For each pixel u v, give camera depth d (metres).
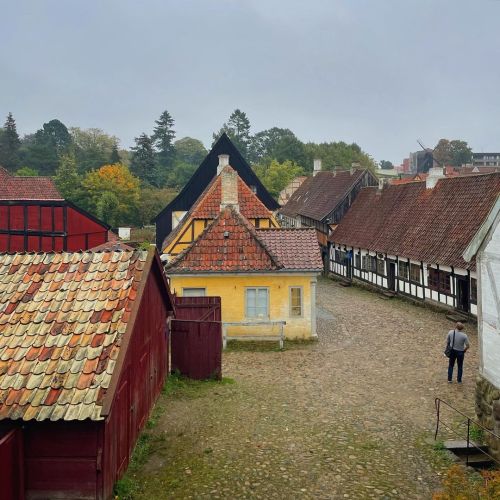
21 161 89.75
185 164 96.88
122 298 8.71
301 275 19.20
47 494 7.36
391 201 34.94
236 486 8.45
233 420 11.16
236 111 116.25
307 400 12.64
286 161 86.44
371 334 20.38
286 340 19.23
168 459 9.30
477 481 8.63
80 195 63.28
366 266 34.31
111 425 7.70
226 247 19.66
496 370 10.00
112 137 109.94
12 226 24.81
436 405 11.91
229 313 19.23
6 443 6.95
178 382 13.43
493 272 10.09
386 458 9.54
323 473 8.93
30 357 7.87
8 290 9.28
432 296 26.08
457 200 27.31
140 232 58.19
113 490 7.89
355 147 104.50
